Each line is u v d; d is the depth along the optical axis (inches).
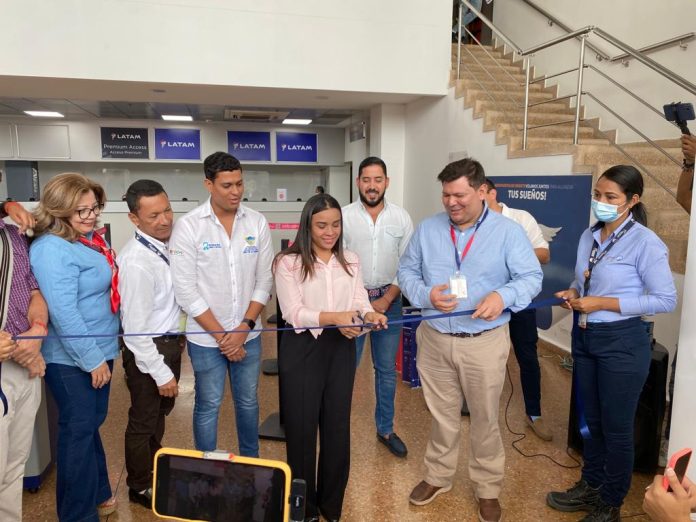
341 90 228.1
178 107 296.0
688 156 110.1
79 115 337.7
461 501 93.7
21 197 359.3
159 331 84.0
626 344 78.0
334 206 75.4
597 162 161.6
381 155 279.6
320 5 219.9
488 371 82.5
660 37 188.7
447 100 238.1
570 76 240.8
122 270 78.7
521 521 88.1
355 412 130.5
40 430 94.9
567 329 178.1
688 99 177.2
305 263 76.1
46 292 69.6
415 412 131.3
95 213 74.1
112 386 144.9
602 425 83.3
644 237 76.9
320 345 77.1
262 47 216.1
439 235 85.0
